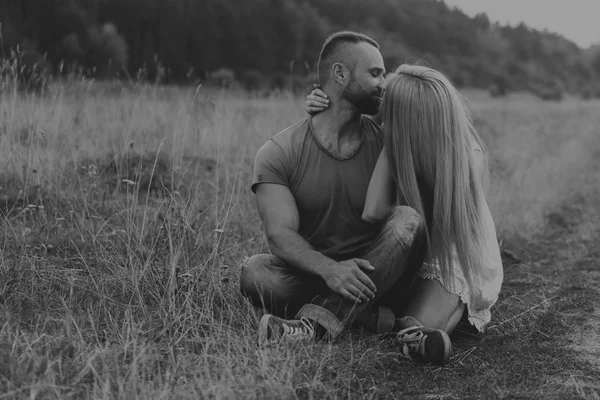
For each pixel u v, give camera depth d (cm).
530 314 361
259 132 696
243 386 241
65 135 568
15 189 471
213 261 356
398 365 284
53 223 418
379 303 316
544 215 657
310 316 286
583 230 607
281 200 297
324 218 304
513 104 2886
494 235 339
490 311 367
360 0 9162
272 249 295
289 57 5203
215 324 306
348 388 257
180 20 3825
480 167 327
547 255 520
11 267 344
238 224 463
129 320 295
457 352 305
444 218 300
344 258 308
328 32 6150
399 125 299
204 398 231
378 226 309
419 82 302
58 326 294
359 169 303
